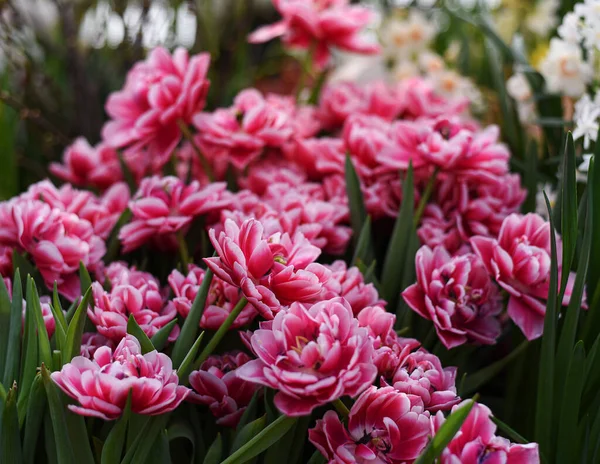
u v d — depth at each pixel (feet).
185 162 3.38
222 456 2.24
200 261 2.77
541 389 2.28
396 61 4.43
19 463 2.09
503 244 2.37
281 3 3.44
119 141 2.90
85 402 1.97
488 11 3.75
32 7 3.67
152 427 2.08
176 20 3.66
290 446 2.17
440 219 2.72
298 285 2.08
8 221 2.47
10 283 2.41
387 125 3.08
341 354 1.98
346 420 2.12
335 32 3.43
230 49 3.84
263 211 2.64
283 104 3.29
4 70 3.74
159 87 2.84
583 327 2.40
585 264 2.22
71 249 2.45
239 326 2.29
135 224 2.53
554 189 3.10
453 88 3.72
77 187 3.29
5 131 3.46
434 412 2.12
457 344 2.29
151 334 2.24
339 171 2.95
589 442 2.28
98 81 3.86
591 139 2.66
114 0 3.49
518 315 2.32
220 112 3.01
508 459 1.99
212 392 2.20
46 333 2.13
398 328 2.50
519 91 3.34
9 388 2.18
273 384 1.95
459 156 2.58
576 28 2.82
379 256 2.96
